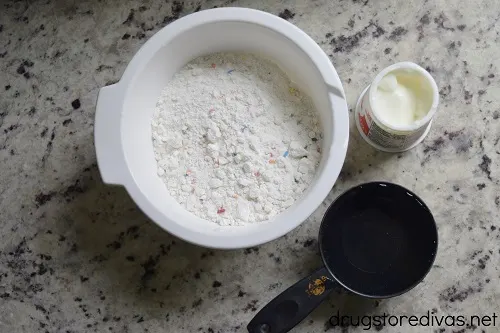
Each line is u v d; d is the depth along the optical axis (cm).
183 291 60
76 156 61
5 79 62
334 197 60
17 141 61
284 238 60
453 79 60
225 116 57
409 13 61
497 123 60
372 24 61
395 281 58
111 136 53
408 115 55
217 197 56
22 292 60
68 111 61
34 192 61
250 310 59
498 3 61
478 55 60
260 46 58
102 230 60
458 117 60
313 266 59
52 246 60
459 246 59
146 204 52
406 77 56
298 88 59
